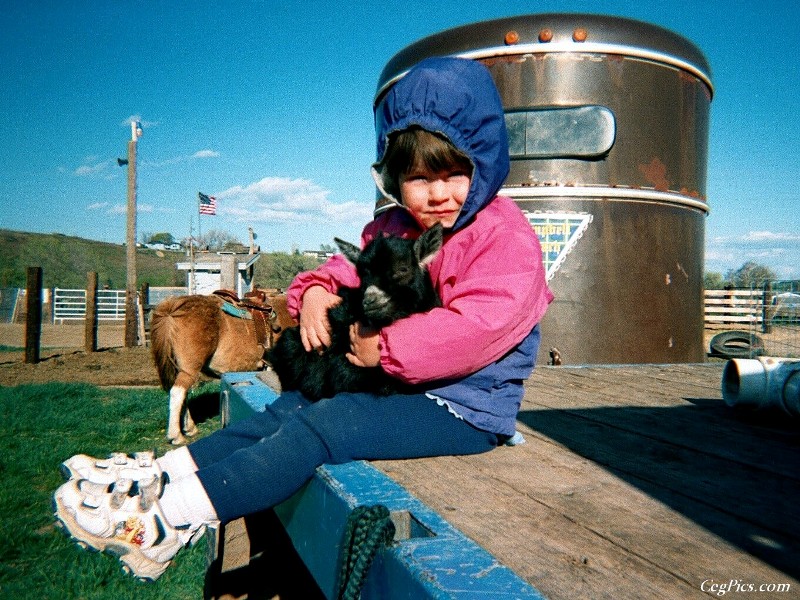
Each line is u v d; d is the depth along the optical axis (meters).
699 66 6.84
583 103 6.26
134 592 4.18
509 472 2.29
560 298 6.28
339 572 1.82
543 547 1.61
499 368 2.46
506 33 6.36
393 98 2.53
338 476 2.07
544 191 6.29
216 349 8.41
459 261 2.55
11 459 6.66
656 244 6.49
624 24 6.38
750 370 3.24
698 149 6.91
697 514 1.88
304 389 2.97
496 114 2.47
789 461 2.51
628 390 4.20
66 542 4.77
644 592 1.37
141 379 12.70
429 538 1.57
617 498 2.02
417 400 2.40
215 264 32.81
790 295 8.65
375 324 2.79
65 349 18.91
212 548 4.09
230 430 2.64
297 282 3.41
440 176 2.58
